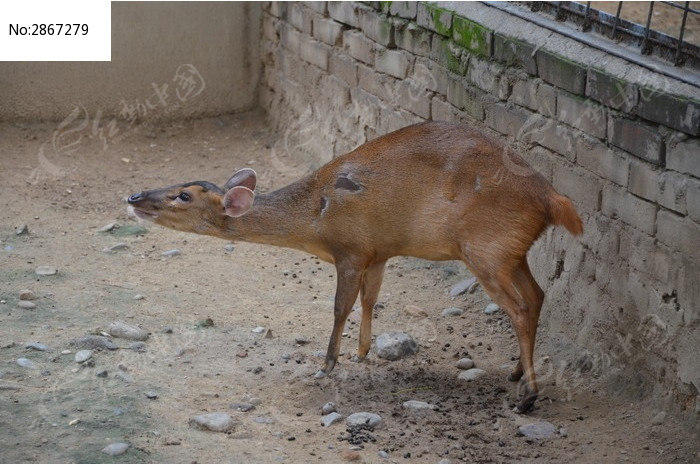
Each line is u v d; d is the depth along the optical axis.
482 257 5.88
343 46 9.73
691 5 9.85
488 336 7.06
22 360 6.22
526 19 7.29
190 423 5.61
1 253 8.17
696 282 5.58
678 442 5.56
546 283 7.06
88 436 5.39
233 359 6.55
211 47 11.73
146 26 11.41
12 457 5.13
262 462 5.23
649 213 5.95
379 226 6.07
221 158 10.95
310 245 6.29
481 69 7.57
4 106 11.22
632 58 6.24
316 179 6.23
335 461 5.28
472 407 6.01
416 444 5.52
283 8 11.05
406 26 8.56
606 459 5.39
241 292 7.73
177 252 8.41
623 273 6.21
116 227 8.96
